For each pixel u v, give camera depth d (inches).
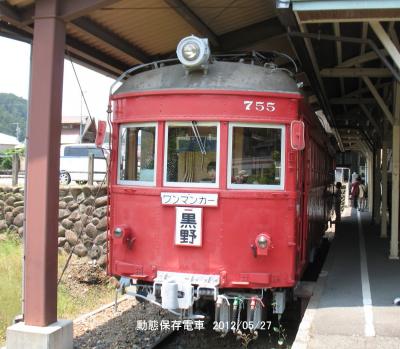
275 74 250.8
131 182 256.5
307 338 205.2
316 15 236.2
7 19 243.0
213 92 238.1
